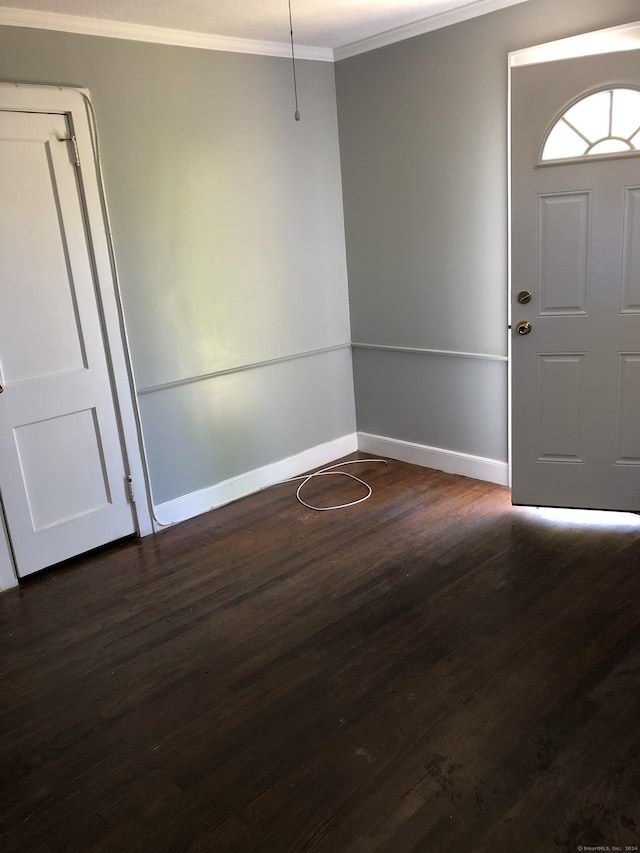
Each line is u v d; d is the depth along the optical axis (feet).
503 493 12.45
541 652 7.93
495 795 6.07
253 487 13.46
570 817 5.80
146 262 11.17
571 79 9.64
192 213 11.61
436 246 12.58
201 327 12.07
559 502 11.41
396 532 11.25
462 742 6.70
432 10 11.05
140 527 11.78
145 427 11.66
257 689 7.72
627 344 10.24
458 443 13.37
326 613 9.09
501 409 12.48
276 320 13.20
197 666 8.21
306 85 12.90
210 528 12.02
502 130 11.15
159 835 5.92
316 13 10.62
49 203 9.96
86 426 10.90
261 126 12.34
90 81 10.12
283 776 6.45
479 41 11.07
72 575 10.68
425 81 11.92
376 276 13.75
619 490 10.94
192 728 7.19
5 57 9.29
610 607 8.69
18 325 9.93
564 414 10.93
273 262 12.94
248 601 9.54
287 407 13.79
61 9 9.40
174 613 9.40
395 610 9.00
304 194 13.23
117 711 7.54
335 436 14.85
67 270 10.31
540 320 10.65
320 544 11.06
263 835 5.84
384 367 14.24
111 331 10.89
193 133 11.41
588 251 10.12
